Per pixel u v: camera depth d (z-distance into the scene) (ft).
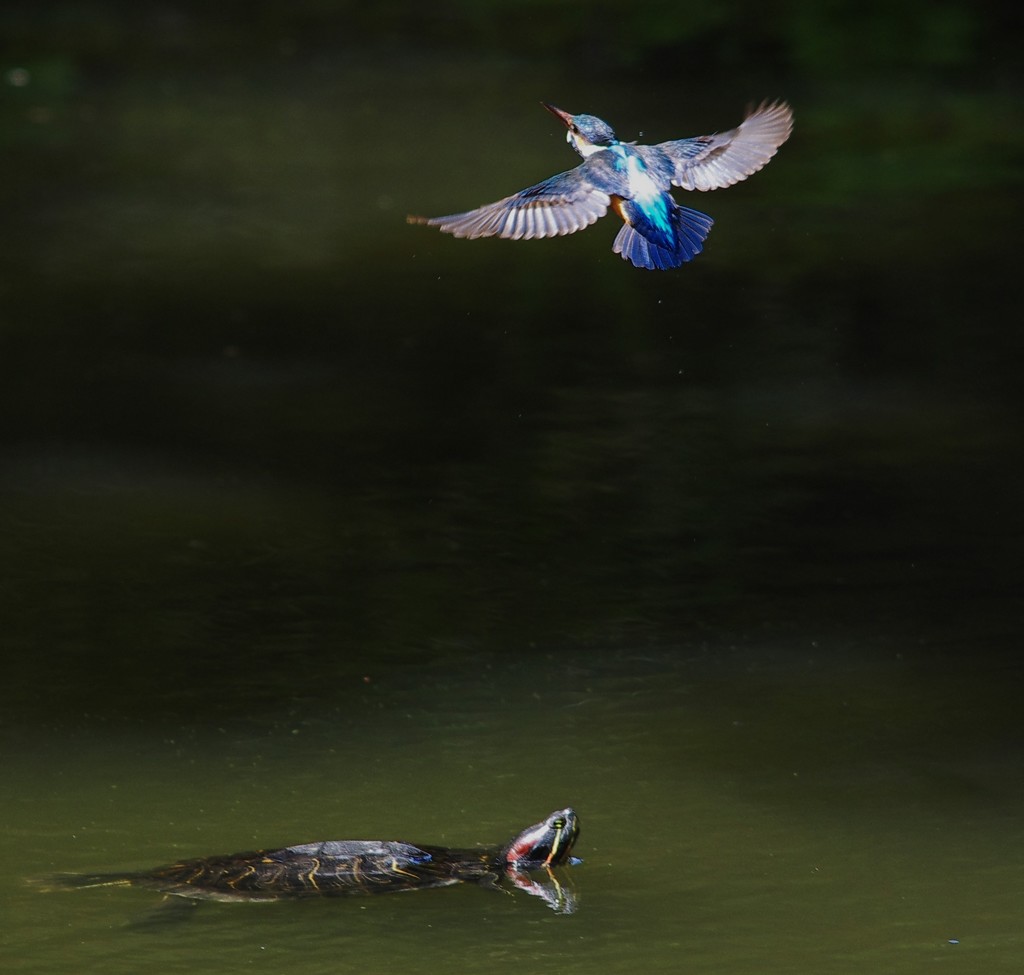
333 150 89.10
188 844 27.81
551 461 49.19
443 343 61.00
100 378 57.00
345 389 55.98
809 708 33.19
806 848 27.76
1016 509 44.70
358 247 73.05
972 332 61.41
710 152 20.88
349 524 44.34
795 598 39.09
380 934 25.00
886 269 69.31
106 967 24.07
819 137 91.97
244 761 31.04
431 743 31.73
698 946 24.67
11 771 30.63
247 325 62.95
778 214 78.28
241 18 130.31
